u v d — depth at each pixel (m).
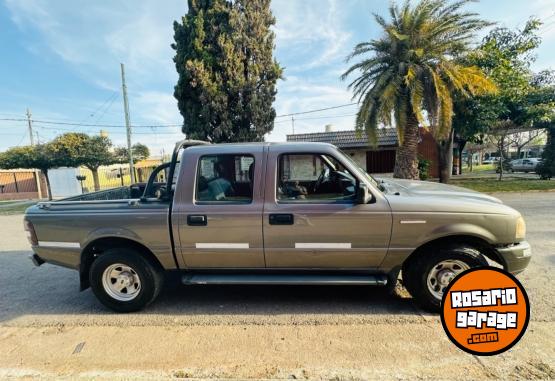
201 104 13.48
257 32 13.59
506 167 28.41
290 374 2.23
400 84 11.18
